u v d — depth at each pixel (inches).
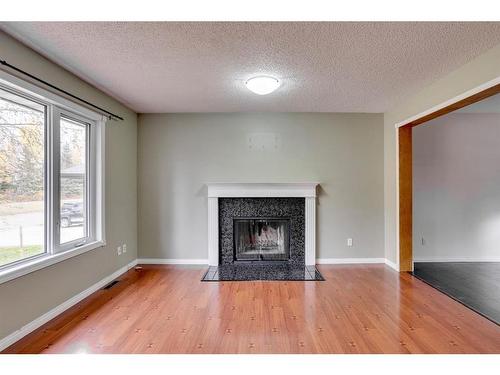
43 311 98.3
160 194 175.0
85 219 129.7
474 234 178.7
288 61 102.5
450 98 114.3
